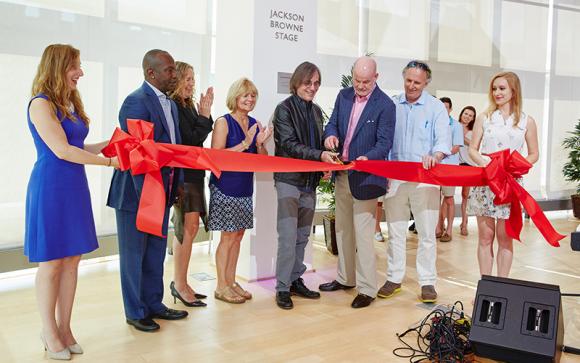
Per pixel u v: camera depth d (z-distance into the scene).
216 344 3.00
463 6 7.45
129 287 3.16
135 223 3.06
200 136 3.40
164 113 3.15
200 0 5.49
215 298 3.83
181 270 3.63
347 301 3.83
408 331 3.18
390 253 3.98
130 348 2.92
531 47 8.05
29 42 4.53
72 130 2.63
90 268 4.63
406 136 3.80
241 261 4.34
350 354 2.90
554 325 2.40
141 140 2.87
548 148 8.30
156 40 5.26
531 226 7.21
